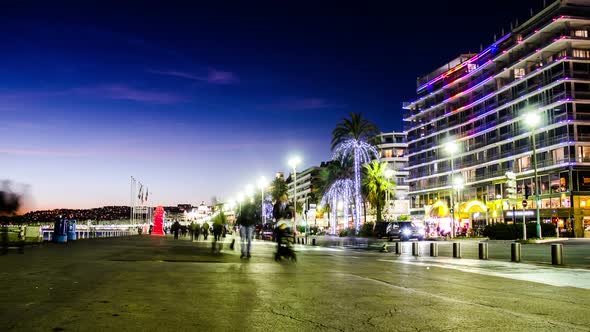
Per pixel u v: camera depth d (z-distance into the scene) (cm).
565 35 6850
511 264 1761
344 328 601
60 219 3092
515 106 7731
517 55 7912
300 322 631
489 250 2886
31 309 670
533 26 7519
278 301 789
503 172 8019
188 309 702
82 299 762
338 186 7662
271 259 1769
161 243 3378
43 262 1455
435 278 1203
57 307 689
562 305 808
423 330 596
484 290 985
